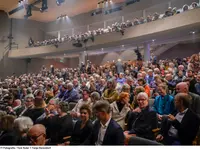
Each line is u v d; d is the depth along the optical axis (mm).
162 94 3768
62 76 12164
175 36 12344
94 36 15125
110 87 4734
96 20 19047
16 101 5109
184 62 8867
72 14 20703
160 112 3707
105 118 2248
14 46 21156
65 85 6543
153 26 11617
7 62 20750
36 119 3699
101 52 18453
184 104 2688
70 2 17906
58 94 6727
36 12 20250
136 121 3020
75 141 2912
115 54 18906
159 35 12039
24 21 21812
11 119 2635
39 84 8422
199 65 7105
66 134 3186
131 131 2934
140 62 10633
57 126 3262
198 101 3439
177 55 16312
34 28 22297
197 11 9547
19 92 7426
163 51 17000
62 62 23125
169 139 2746
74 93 5910
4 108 4711
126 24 13219
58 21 21922
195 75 5398
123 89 4566
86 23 19844
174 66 8086
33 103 4301
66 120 3264
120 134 2145
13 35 21172
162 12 14289
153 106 3900
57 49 17703
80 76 10289
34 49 19375
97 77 7918
